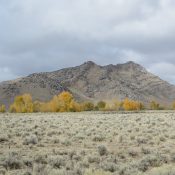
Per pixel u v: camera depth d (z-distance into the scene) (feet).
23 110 512.63
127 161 67.72
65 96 505.25
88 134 113.70
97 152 77.30
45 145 90.58
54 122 168.55
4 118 212.43
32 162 62.44
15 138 104.12
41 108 533.96
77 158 68.08
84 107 584.81
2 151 79.05
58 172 51.88
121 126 142.92
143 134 114.11
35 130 125.08
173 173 51.06
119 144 94.27
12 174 54.03
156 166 62.18
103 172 52.70
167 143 95.14
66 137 106.73
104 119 193.77
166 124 153.07
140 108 595.06
